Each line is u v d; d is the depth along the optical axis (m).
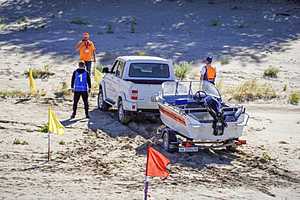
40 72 58.62
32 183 26.56
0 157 30.48
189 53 71.19
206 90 37.31
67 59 66.75
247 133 38.19
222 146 32.75
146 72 40.53
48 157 30.52
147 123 40.34
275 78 60.31
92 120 40.84
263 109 46.78
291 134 38.41
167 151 33.03
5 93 48.34
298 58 71.12
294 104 49.44
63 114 42.41
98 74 52.19
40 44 75.81
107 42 77.06
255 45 78.31
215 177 28.70
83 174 28.19
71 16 103.12
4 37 82.06
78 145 33.62
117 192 25.69
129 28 90.25
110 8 111.00
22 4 117.56
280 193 26.73
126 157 31.47
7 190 25.44
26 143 33.41
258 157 32.50
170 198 25.17
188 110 33.03
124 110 39.50
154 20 97.88
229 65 65.69
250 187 27.41
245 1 117.44
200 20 98.38
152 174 23.05
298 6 113.19
